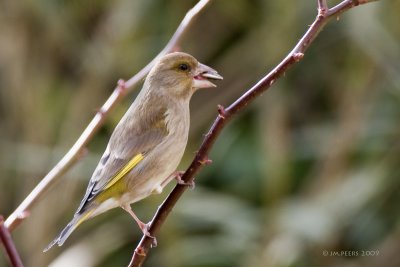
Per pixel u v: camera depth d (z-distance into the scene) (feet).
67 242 39.70
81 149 23.90
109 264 39.50
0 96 41.37
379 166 38.42
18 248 39.55
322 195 37.88
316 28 20.24
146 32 39.93
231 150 40.47
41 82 41.50
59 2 40.32
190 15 26.05
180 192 21.26
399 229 37.99
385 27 38.04
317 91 41.14
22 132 41.09
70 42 40.75
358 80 39.04
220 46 41.88
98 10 40.24
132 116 27.58
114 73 40.27
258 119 40.19
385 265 37.81
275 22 38.73
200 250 36.68
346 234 38.06
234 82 41.11
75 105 40.42
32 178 40.16
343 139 38.47
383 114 39.52
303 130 40.45
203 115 41.01
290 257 35.99
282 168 37.50
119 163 26.58
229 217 36.88
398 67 37.78
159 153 27.04
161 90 27.73
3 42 40.81
